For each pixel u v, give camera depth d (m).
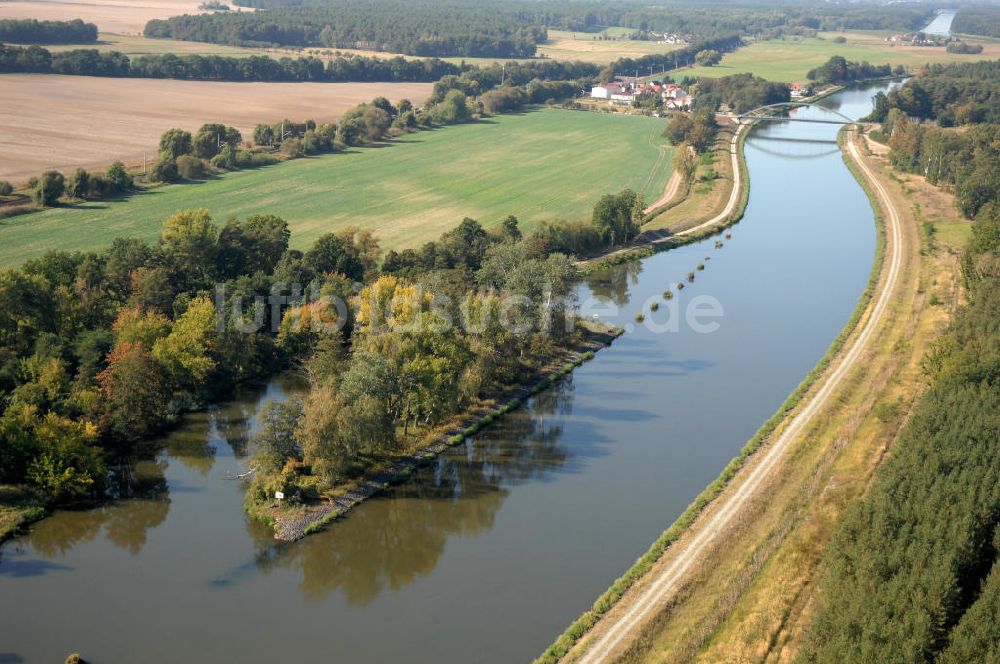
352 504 119.19
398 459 129.25
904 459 110.06
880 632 82.81
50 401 126.25
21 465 119.25
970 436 113.50
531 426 141.62
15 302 140.88
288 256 173.12
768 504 115.88
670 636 92.00
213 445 133.75
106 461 127.38
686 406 149.12
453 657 92.88
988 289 165.00
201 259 168.38
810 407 143.75
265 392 149.00
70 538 111.44
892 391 148.25
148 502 119.38
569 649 91.19
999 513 102.06
